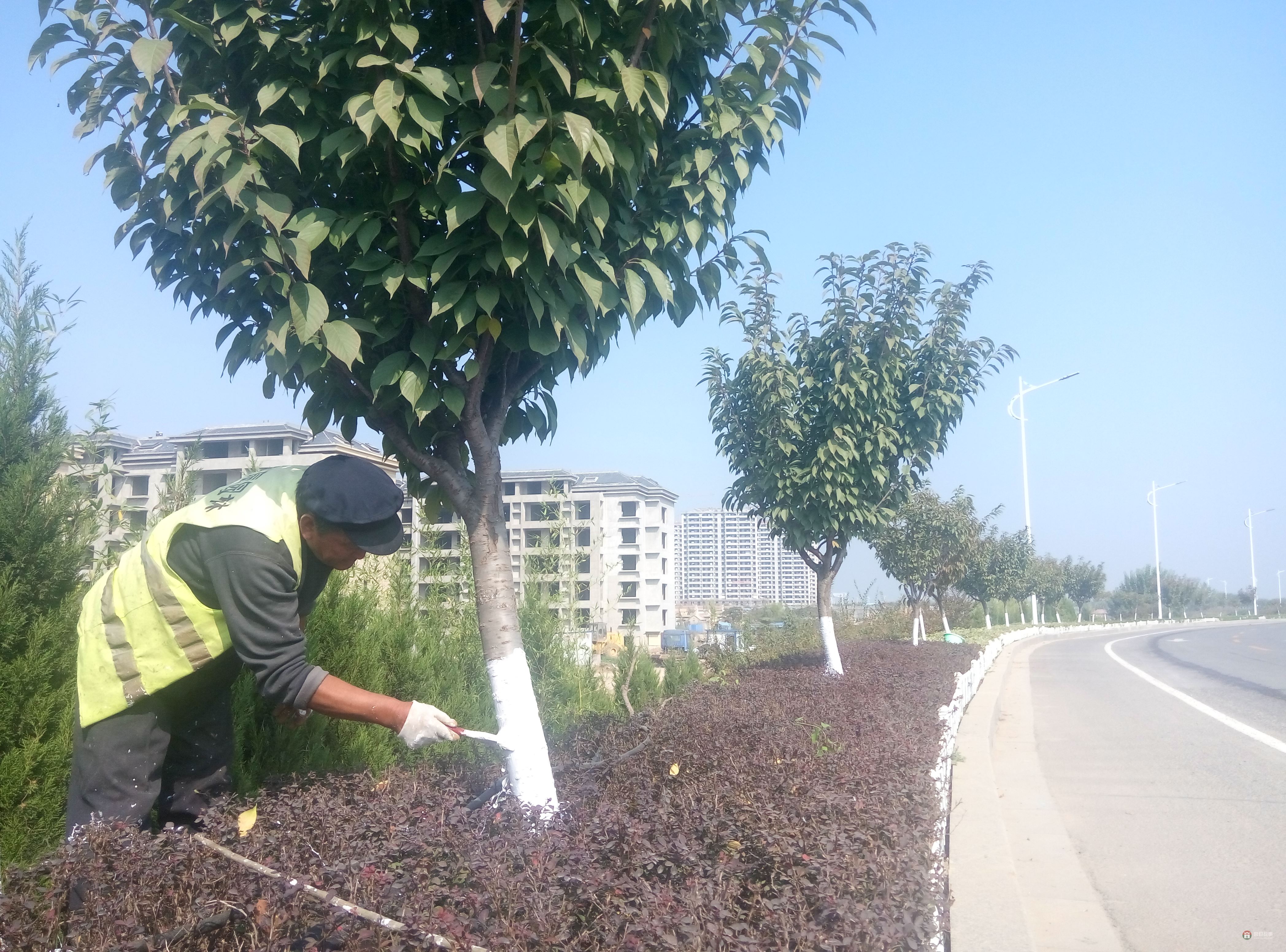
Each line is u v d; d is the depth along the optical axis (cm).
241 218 290
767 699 692
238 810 303
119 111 322
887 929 230
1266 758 945
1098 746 1027
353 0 297
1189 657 2584
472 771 454
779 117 395
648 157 349
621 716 655
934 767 515
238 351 343
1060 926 472
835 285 1064
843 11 387
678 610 6588
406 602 629
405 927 195
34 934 203
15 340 410
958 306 1109
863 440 1045
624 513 6012
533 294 307
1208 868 570
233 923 211
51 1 306
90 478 477
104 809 278
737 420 1144
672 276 382
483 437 348
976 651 1708
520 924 204
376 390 315
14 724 356
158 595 276
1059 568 5328
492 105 292
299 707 279
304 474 288
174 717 296
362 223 312
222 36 304
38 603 380
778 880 264
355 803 314
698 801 346
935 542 1991
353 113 283
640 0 318
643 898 220
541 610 725
